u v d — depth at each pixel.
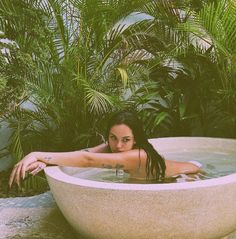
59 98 4.36
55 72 4.42
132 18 5.46
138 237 2.59
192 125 5.37
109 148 2.98
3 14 4.08
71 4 4.59
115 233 2.61
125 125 2.78
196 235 2.67
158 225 2.55
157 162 2.88
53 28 4.50
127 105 4.66
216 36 4.68
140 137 2.85
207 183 2.55
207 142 3.98
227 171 3.28
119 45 4.70
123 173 3.02
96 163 2.71
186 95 5.05
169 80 5.23
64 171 3.02
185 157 3.73
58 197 2.78
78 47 4.47
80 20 4.50
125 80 4.25
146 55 4.96
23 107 4.84
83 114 4.40
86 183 2.57
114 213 2.54
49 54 4.45
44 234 3.04
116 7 4.50
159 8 5.02
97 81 4.54
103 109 4.38
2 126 4.77
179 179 2.98
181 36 5.02
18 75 3.99
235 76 4.82
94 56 4.59
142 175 2.93
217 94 5.00
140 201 2.47
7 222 3.24
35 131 4.53
